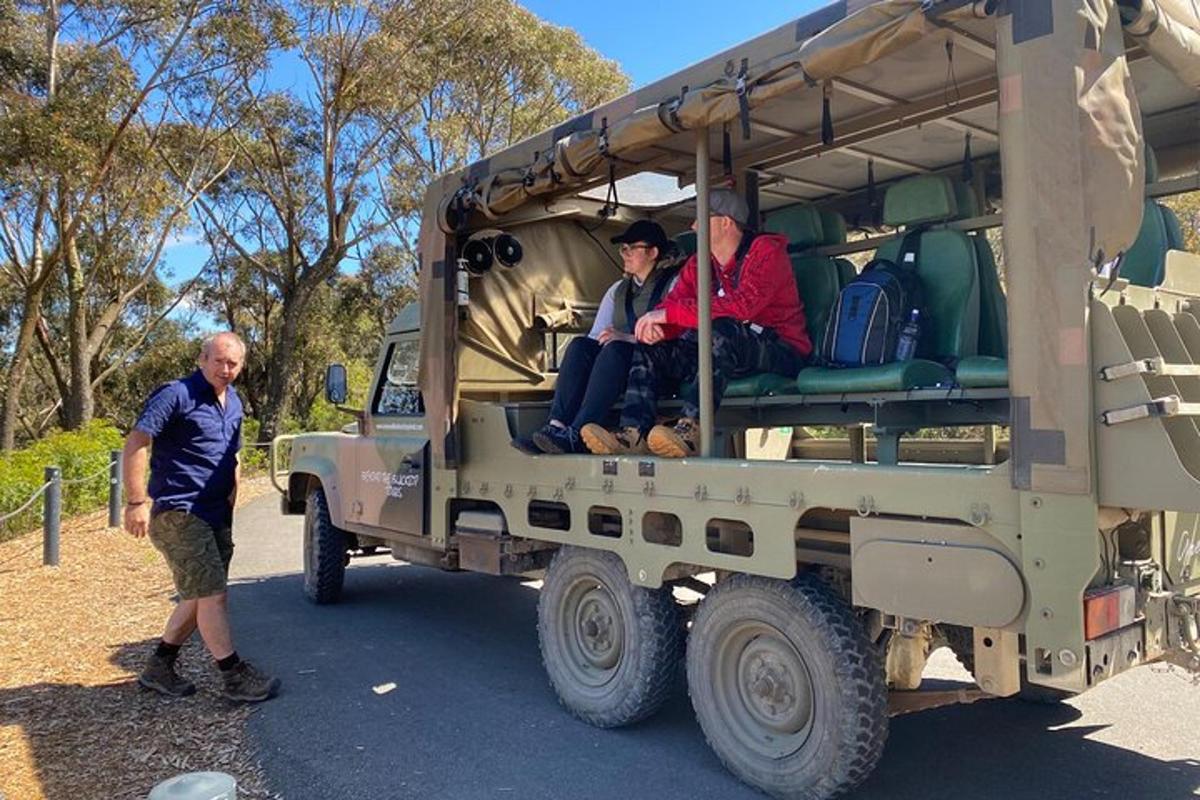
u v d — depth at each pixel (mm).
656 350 4352
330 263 25125
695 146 4551
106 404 34156
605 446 4059
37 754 3902
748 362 4215
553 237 5918
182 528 4480
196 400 4559
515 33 21938
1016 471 2646
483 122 23188
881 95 4008
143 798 3457
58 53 17766
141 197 19500
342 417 25656
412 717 4375
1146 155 3816
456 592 7312
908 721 4230
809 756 3211
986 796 3420
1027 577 2623
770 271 4234
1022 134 2650
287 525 11688
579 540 4188
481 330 5516
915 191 4133
